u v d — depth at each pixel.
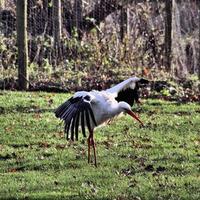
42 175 11.34
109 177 11.20
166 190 10.40
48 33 23.12
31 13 22.78
